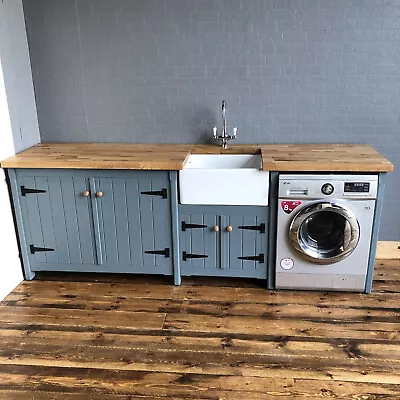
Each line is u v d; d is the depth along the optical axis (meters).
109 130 3.77
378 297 3.18
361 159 3.05
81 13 3.52
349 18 3.34
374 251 3.11
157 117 3.70
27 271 3.48
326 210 3.00
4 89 3.26
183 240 3.29
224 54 3.50
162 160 3.13
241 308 3.07
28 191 3.28
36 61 3.64
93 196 3.23
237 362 2.53
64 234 3.36
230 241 3.24
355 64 3.43
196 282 3.44
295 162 2.99
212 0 3.40
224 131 3.54
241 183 3.09
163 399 2.27
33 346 2.69
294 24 3.39
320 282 3.22
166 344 2.70
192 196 3.16
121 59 3.59
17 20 3.46
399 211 3.70
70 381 2.40
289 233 3.10
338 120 3.57
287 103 3.57
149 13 3.47
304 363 2.52
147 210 3.24
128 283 3.45
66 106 3.74
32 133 3.71
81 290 3.35
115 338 2.76
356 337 2.74
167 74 3.59
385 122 3.54
